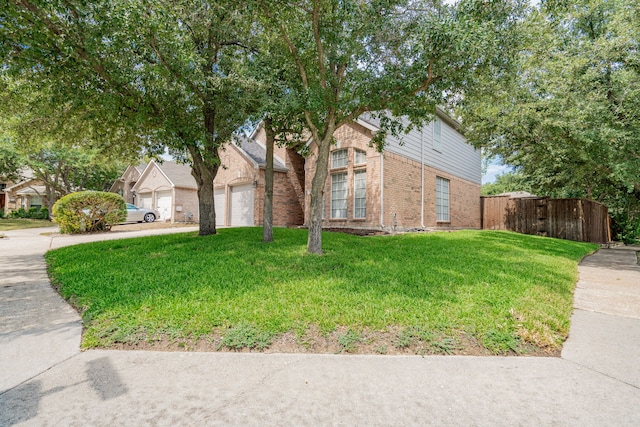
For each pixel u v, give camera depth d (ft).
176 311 11.71
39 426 6.28
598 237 47.29
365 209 38.93
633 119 29.30
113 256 21.74
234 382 7.98
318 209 22.63
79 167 79.20
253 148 56.13
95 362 8.87
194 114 27.43
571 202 46.83
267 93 22.76
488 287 15.26
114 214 45.09
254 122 25.80
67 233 42.80
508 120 33.06
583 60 29.35
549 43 27.91
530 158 41.96
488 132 37.73
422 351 9.71
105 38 18.99
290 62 23.70
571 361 9.28
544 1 18.43
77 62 20.07
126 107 23.66
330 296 13.41
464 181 54.60
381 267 18.57
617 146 29.58
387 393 7.56
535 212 50.14
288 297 13.29
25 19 17.89
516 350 9.81
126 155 35.96
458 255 22.98
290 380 8.10
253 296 13.35
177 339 10.16
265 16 19.52
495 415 6.76
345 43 20.57
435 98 22.30
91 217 43.39
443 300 13.20
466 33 16.12
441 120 47.96
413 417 6.68
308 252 22.30
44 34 18.44
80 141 32.99
